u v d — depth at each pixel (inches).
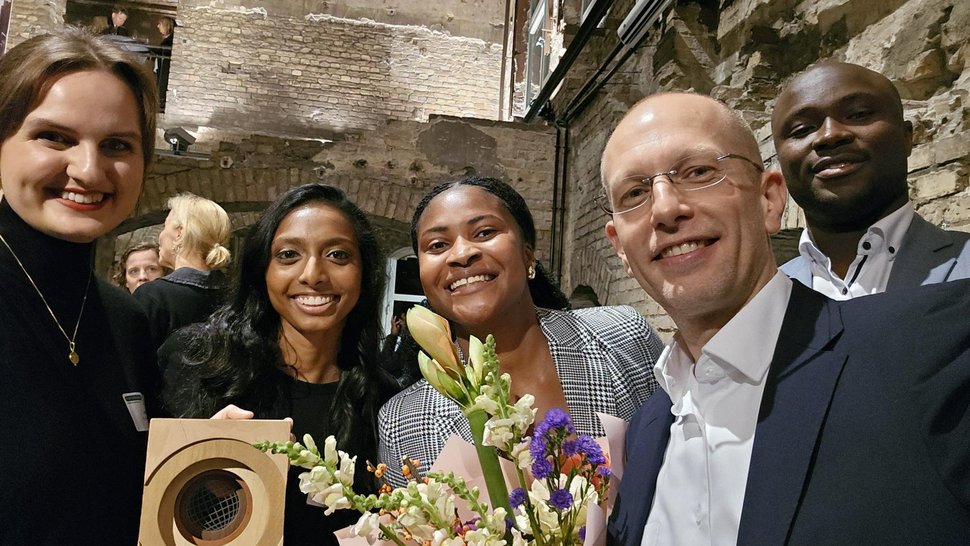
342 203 60.5
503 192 53.2
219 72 267.1
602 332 52.8
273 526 36.7
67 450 37.8
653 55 146.3
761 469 27.6
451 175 217.2
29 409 37.1
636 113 34.3
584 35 187.2
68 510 37.2
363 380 59.0
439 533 28.9
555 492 28.8
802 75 59.7
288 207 57.9
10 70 38.2
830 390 27.2
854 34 99.0
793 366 29.2
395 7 285.7
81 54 39.3
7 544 34.9
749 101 115.7
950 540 22.6
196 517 37.4
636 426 38.9
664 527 32.7
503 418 29.5
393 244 272.2
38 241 40.0
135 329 47.5
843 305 30.3
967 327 25.7
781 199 33.7
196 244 91.2
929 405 24.3
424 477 32.1
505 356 51.5
